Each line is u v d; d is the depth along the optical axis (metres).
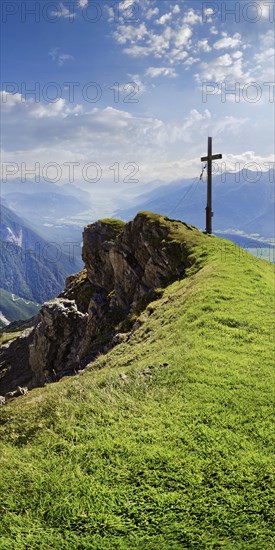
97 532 6.73
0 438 11.44
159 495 7.47
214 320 18.36
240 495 7.54
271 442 9.15
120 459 8.59
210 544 6.45
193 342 16.19
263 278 25.73
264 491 7.64
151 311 28.06
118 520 6.94
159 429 9.73
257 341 16.02
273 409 10.65
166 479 7.92
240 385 12.09
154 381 12.94
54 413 11.76
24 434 11.06
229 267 27.75
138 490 7.64
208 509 7.16
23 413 13.14
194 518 6.98
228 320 18.22
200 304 20.88
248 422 10.05
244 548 6.40
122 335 29.59
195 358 14.32
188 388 12.02
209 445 9.02
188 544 6.47
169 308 25.08
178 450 8.82
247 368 13.42
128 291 42.75
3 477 8.66
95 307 42.81
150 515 7.04
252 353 14.82
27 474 8.55
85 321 45.16
